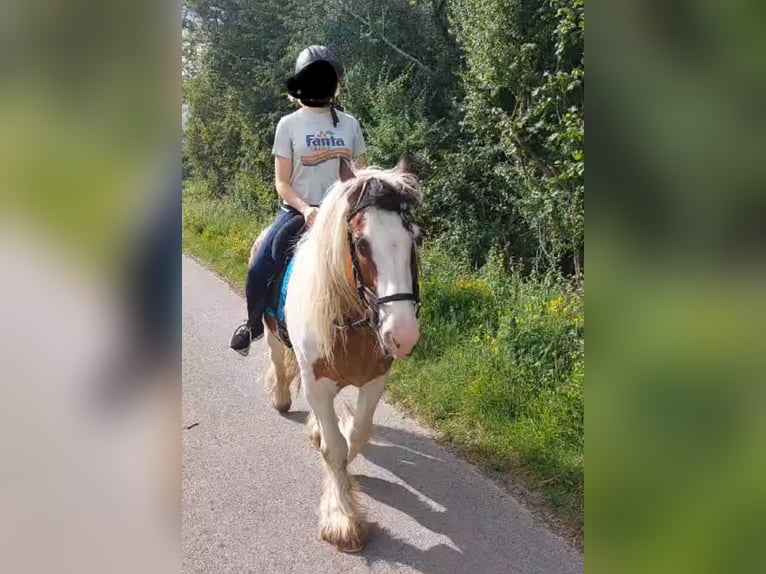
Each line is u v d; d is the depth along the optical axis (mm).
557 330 4562
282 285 3273
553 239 6879
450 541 2977
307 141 3242
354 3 10852
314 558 2859
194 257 9648
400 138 9000
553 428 3744
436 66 10000
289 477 3529
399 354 2328
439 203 8594
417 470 3605
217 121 15508
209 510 3207
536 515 3174
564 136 5922
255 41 14031
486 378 4285
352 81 10148
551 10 6410
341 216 2553
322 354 2826
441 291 5918
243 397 4598
